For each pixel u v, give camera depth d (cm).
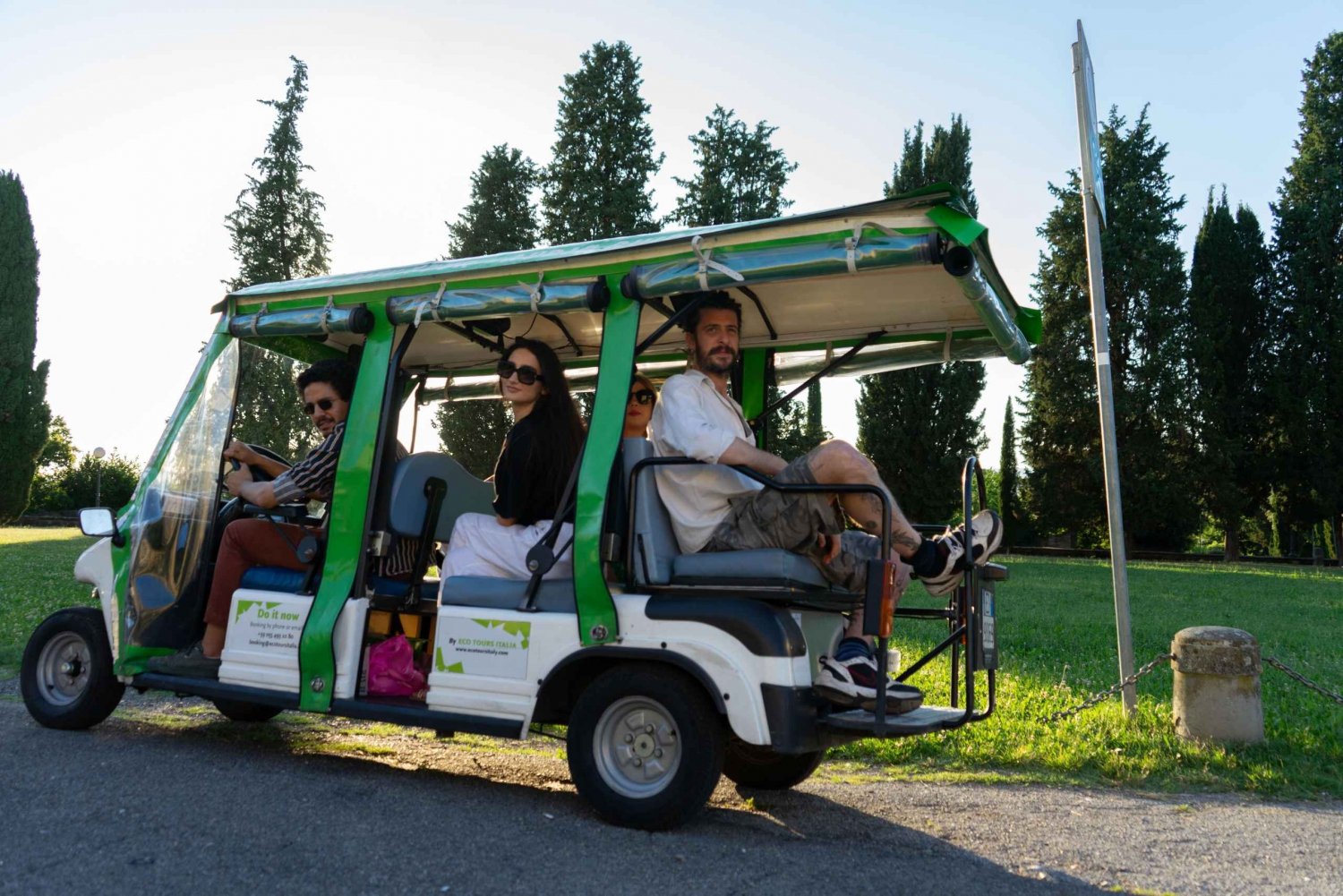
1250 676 635
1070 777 579
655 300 491
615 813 439
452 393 695
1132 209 4288
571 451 518
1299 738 646
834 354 601
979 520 454
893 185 3700
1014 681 848
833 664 437
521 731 462
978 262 430
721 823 460
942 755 621
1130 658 706
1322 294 4375
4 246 4300
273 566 574
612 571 464
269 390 634
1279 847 451
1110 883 395
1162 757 609
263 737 618
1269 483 4578
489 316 506
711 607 430
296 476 554
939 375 3553
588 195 3123
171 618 586
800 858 410
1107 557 4456
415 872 370
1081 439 4391
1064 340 4391
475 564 500
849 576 477
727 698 420
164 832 404
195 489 599
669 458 454
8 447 4322
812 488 427
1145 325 4269
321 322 552
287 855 383
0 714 641
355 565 519
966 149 3659
